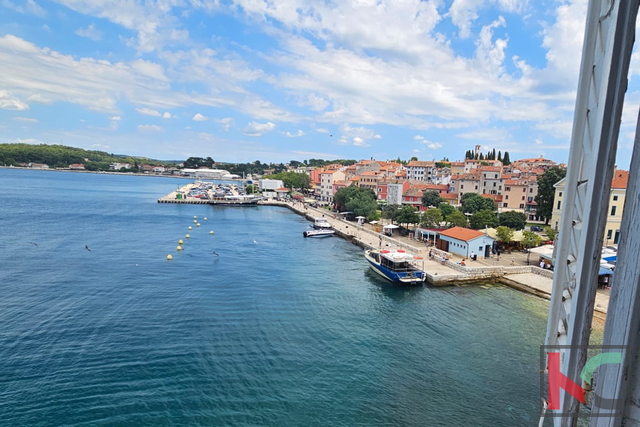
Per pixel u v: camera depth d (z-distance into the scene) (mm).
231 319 31578
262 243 68688
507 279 45281
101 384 21766
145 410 19688
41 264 47469
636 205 2361
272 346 26922
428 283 44875
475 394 21750
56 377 22344
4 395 20500
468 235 55438
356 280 45531
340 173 156375
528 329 31062
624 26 2594
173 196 157000
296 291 39906
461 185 116812
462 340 28766
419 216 76750
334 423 19156
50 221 83250
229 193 177000
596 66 3035
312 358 25406
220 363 24406
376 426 19000
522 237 58781
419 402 20906
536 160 173625
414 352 26625
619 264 2498
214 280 42938
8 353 24922
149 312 32531
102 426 18438
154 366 23812
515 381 23125
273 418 19422
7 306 33125
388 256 46000
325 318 32562
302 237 77438
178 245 62594
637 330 2375
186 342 27125
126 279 42250
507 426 19109
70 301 34750
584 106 3227
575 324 3041
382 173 150750
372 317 33156
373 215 87750
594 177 2807
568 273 3424
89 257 52062
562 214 3451
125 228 78750
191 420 19062
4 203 110875
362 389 22031
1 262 47844
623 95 2637
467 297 39562
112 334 28078
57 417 18969
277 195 173625
